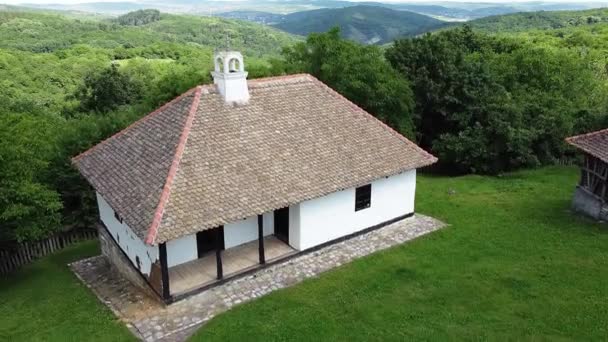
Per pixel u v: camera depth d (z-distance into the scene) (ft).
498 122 112.47
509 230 75.87
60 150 86.43
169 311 56.18
